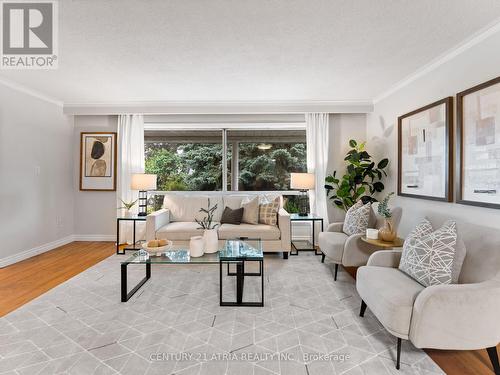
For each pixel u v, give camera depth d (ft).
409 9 6.32
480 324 4.91
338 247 9.43
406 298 5.33
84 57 8.80
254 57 8.80
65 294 8.30
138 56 8.71
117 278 9.66
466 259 5.73
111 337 6.09
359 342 6.00
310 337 6.17
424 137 9.62
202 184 15.84
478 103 7.29
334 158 14.93
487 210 7.06
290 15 6.55
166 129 15.72
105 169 14.97
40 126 12.64
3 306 7.54
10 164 11.10
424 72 9.76
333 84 11.41
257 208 12.78
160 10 6.34
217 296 8.22
